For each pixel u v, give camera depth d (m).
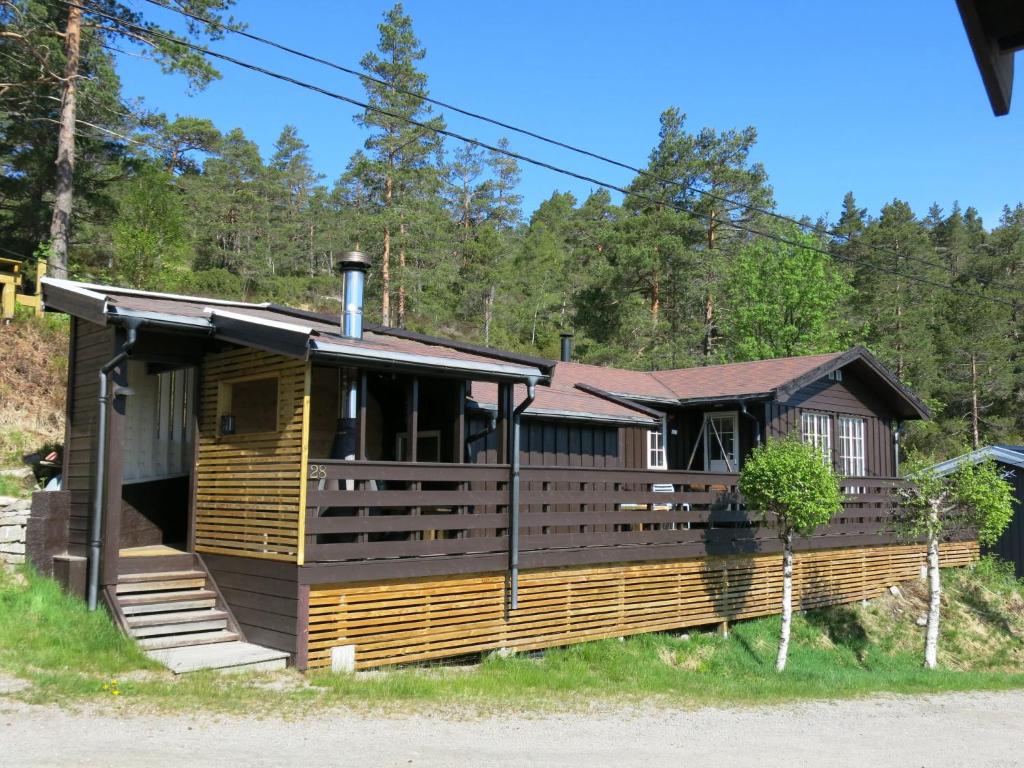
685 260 34.84
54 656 8.22
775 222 36.03
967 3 2.28
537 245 64.75
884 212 57.50
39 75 22.69
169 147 51.72
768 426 16.25
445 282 45.16
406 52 36.22
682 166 35.78
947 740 8.19
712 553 13.37
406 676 8.95
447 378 11.02
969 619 16.86
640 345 35.56
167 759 5.77
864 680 12.02
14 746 5.86
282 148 71.00
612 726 7.77
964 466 14.47
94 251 33.97
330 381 11.79
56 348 17.97
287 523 9.12
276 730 6.73
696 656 12.23
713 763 6.67
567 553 11.33
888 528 15.74
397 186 37.34
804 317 31.92
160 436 11.80
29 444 14.18
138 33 20.89
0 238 28.67
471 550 10.27
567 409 13.60
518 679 9.47
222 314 9.84
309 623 8.88
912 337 38.72
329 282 52.41
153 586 9.91
